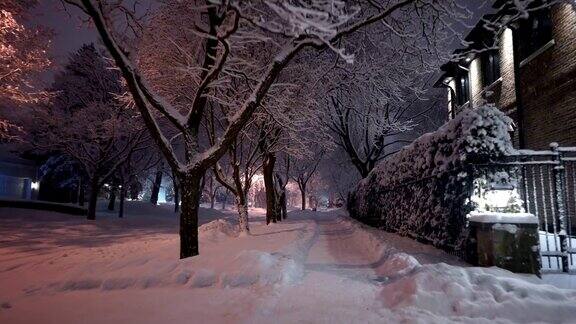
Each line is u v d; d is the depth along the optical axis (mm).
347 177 47750
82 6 7438
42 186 38875
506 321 4195
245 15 6410
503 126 7492
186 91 13555
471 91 20062
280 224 21266
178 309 5039
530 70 14375
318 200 77875
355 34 12695
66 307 5316
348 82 13750
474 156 7383
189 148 8641
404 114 31516
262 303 5020
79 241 16531
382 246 9242
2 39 13961
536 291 4680
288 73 13914
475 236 7195
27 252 13031
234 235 15695
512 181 7238
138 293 5930
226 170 39188
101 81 27969
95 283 6398
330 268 7715
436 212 9266
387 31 11547
